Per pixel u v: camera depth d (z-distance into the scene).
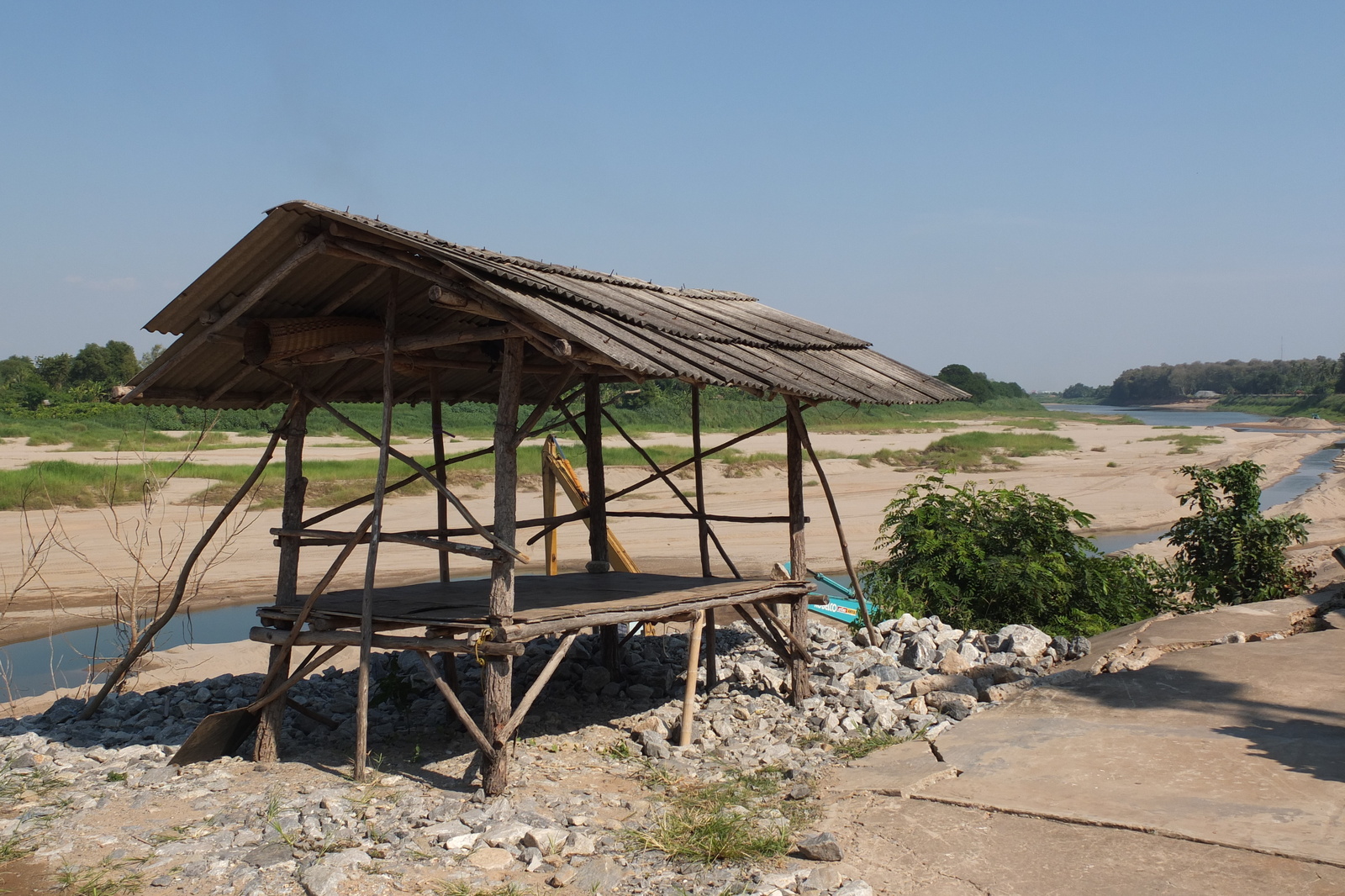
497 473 6.27
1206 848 4.73
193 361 7.65
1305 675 7.41
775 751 7.00
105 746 7.80
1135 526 28.17
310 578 18.88
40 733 8.20
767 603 9.46
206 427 10.91
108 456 35.47
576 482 12.11
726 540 24.28
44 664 12.92
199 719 8.52
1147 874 4.52
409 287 7.33
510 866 4.97
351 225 6.23
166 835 5.43
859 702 7.98
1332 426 97.06
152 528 23.28
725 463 38.12
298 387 7.55
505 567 6.18
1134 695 7.30
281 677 7.26
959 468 42.31
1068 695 7.50
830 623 13.12
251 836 5.38
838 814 5.51
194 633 14.87
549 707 8.34
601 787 6.30
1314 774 5.56
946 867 4.74
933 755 6.49
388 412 6.77
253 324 7.19
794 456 8.59
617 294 7.89
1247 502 13.59
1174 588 13.48
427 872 4.89
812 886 4.57
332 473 29.66
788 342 8.48
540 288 6.35
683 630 13.57
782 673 8.95
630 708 8.38
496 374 9.53
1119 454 53.31
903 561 12.29
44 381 63.66
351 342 7.33
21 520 23.16
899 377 8.93
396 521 25.88
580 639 10.48
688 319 7.97
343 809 5.80
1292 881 4.36
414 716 8.36
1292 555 15.53
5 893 4.70
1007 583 11.34
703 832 5.27
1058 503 12.68
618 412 59.06
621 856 5.07
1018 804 5.42
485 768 6.06
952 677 8.38
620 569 11.98
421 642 6.41
